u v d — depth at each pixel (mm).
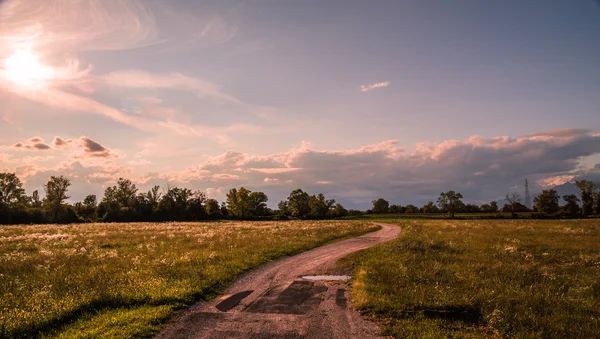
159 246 24125
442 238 28812
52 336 8672
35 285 12562
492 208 144750
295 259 20422
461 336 8539
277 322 9672
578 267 16281
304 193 131750
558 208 110750
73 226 52031
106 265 16141
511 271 15070
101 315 10055
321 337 8602
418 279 13828
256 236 31062
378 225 56406
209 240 27797
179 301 11477
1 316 9242
